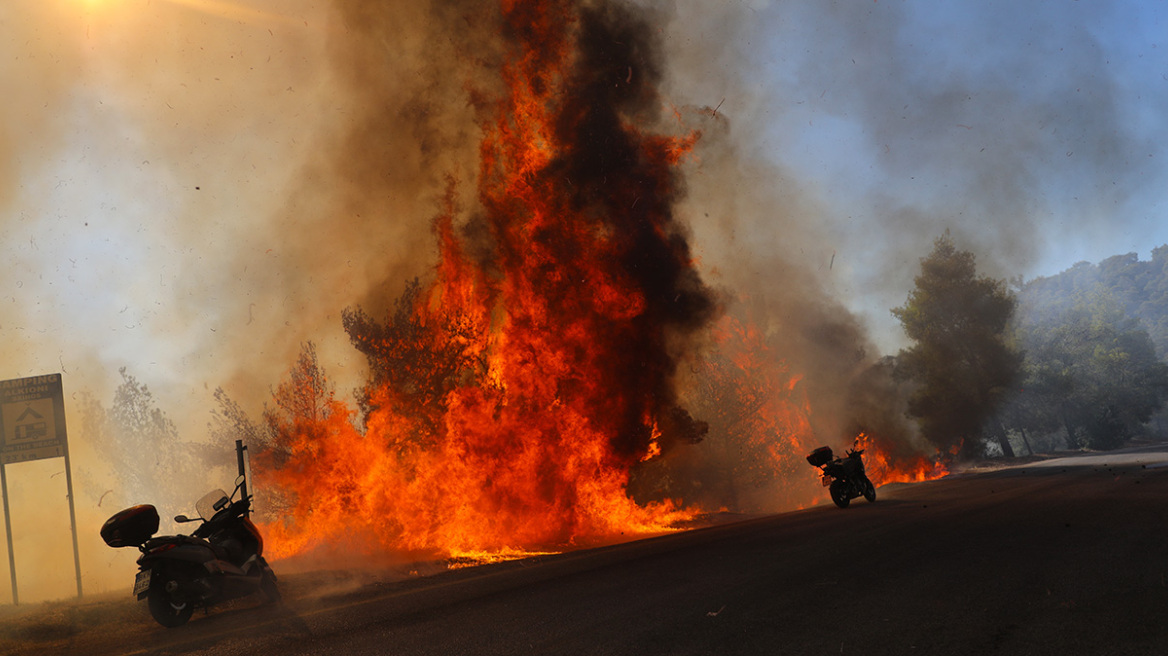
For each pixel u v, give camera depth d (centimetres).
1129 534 834
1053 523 974
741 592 654
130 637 677
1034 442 8475
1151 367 8338
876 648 459
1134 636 450
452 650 520
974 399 4738
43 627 714
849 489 1642
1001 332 5103
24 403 1137
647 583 734
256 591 807
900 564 745
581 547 1386
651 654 475
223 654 570
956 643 459
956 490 1844
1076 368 7606
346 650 546
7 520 1143
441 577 923
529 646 516
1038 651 434
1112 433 7094
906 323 5112
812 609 570
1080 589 580
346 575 998
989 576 654
